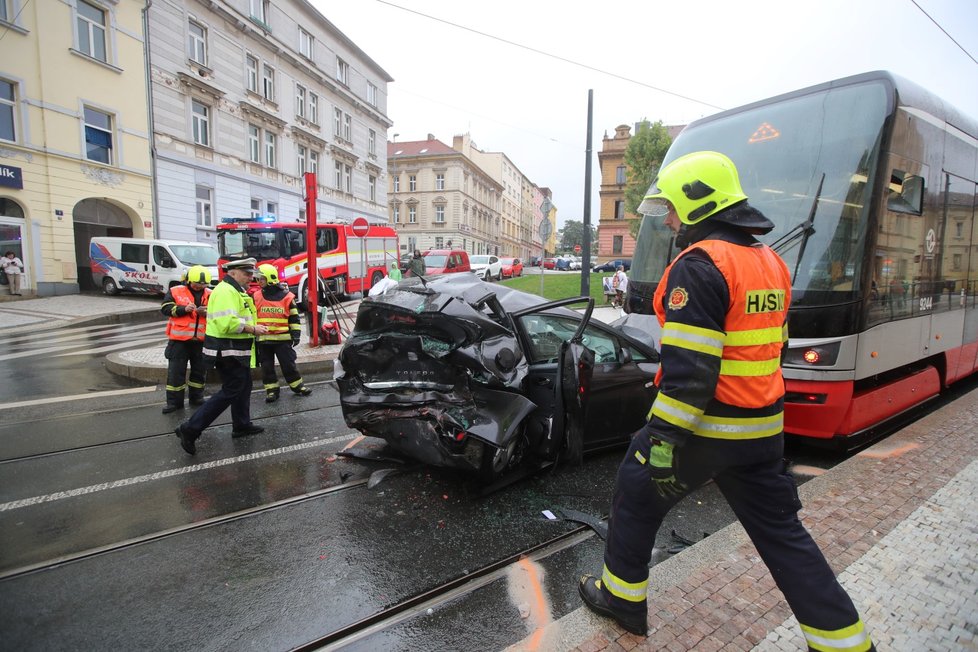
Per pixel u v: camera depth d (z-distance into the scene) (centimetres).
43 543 334
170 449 500
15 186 1694
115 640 251
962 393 707
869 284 434
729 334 191
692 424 186
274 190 2744
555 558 321
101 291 2045
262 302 671
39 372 822
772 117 508
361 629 261
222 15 2358
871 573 269
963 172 566
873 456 413
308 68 2934
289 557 321
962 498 344
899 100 451
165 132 2141
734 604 248
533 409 372
